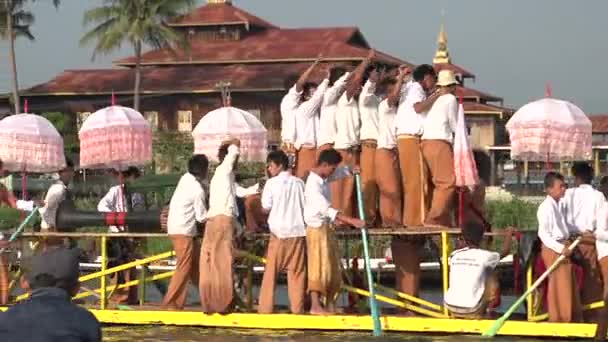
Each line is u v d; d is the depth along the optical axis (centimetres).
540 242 1791
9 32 8406
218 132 2131
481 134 8038
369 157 1903
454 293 1766
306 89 1988
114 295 2081
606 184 1803
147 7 7988
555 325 1702
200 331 1812
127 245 2045
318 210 1780
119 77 8331
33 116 2227
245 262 2016
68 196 2045
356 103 1919
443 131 1819
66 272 841
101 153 2156
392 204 1883
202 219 1862
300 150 1961
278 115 7806
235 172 1958
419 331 1756
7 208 2153
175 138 7412
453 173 1816
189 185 1875
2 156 2170
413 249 1878
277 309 1975
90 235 1934
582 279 1773
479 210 1900
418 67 1888
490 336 1712
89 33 8194
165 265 2808
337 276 1805
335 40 8475
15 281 1964
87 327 824
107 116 2170
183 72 8262
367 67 1895
